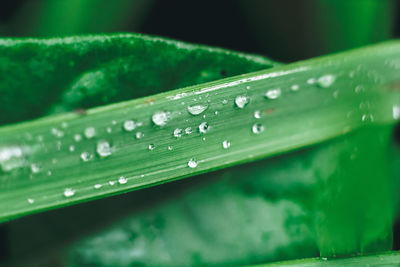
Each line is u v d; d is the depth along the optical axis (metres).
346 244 0.15
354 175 0.15
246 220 0.16
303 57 0.17
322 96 0.15
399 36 0.17
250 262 0.15
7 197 0.14
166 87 0.15
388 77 0.15
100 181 0.15
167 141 0.15
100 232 0.16
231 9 0.17
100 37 0.15
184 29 0.17
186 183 0.16
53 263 0.16
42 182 0.15
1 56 0.15
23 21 0.17
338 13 0.17
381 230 0.15
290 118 0.15
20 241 0.16
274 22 0.17
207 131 0.15
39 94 0.15
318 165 0.16
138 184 0.15
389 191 0.15
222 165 0.15
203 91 0.15
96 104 0.15
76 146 0.15
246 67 0.15
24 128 0.14
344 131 0.15
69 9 0.16
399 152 0.16
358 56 0.15
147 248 0.16
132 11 0.17
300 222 0.15
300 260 0.15
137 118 0.15
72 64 0.15
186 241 0.16
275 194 0.16
